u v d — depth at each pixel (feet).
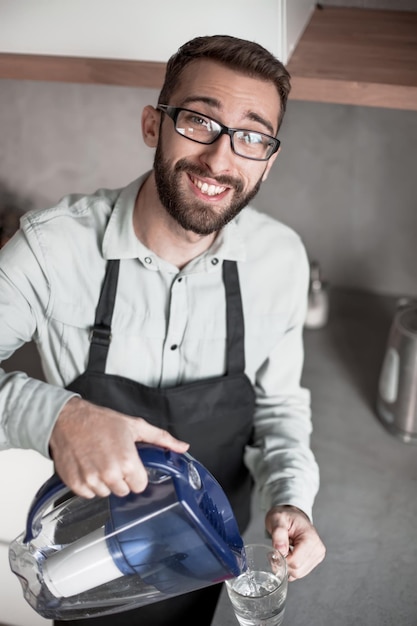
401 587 5.16
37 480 5.58
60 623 5.93
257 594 4.15
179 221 4.41
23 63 5.52
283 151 7.57
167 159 4.29
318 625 4.83
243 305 5.15
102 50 5.45
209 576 3.53
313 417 6.86
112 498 3.51
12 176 7.96
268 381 5.44
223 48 4.17
